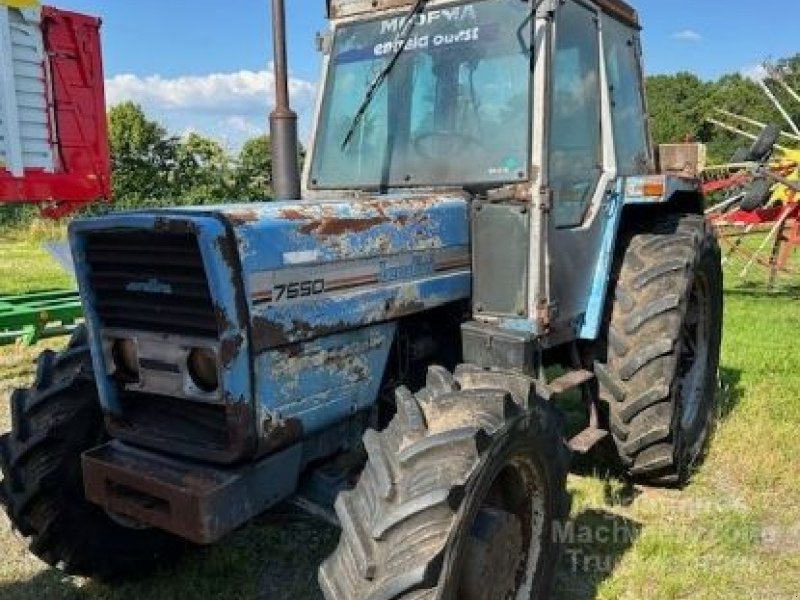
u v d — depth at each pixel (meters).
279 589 3.48
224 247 2.45
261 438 2.59
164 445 2.74
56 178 8.81
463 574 2.60
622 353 4.02
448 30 3.65
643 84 4.79
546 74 3.36
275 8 3.49
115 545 3.38
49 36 8.64
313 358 2.76
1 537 4.02
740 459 4.69
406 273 3.12
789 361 6.82
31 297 7.36
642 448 4.06
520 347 3.18
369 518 2.43
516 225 3.31
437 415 2.65
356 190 3.85
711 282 4.85
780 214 11.12
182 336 2.62
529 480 2.91
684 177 4.51
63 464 3.16
